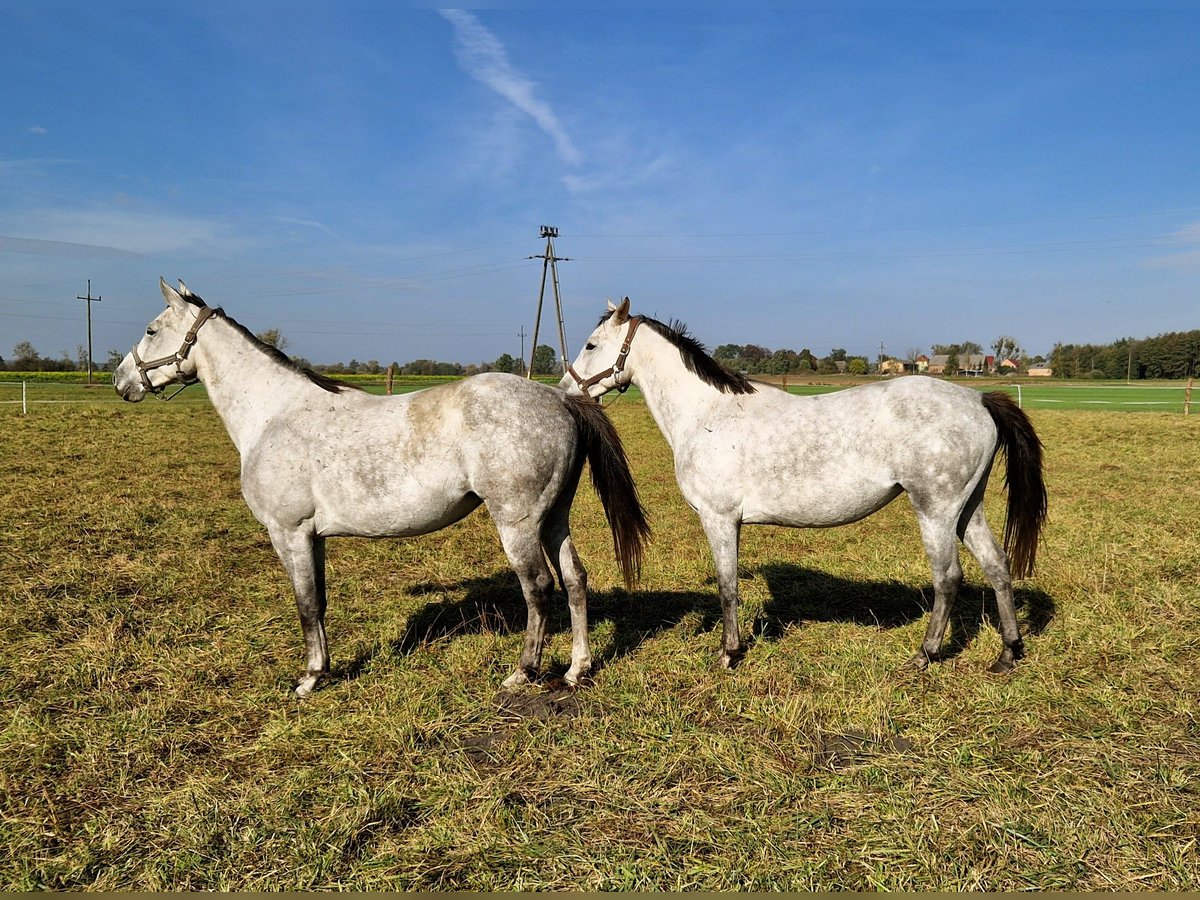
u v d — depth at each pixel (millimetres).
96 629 4820
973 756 3213
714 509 4332
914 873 2508
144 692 3957
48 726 3537
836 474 4047
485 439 3789
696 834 2723
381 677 4188
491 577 6383
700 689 3961
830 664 4223
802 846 2662
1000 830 2699
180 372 4387
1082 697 3727
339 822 2822
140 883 2551
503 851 2658
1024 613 5023
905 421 3920
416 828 2809
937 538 3984
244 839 2736
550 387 4207
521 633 4938
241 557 6832
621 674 4184
